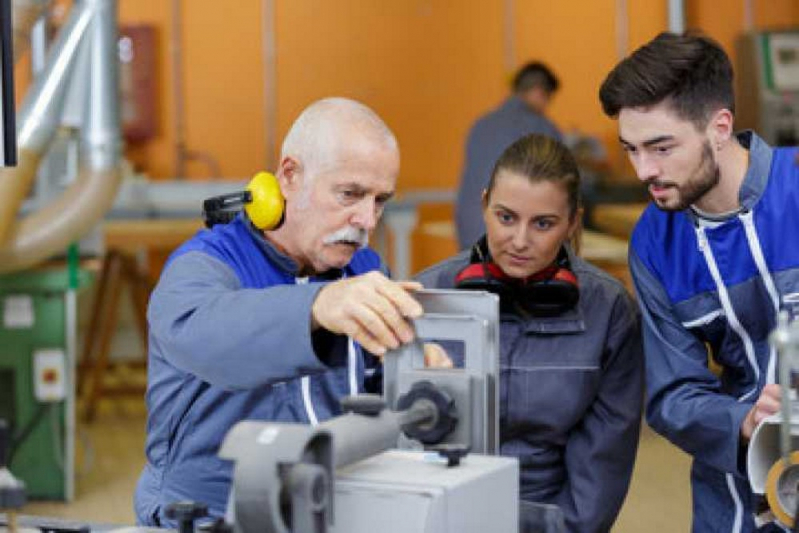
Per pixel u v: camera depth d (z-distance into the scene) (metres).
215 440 2.57
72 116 5.87
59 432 6.37
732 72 2.61
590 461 3.00
